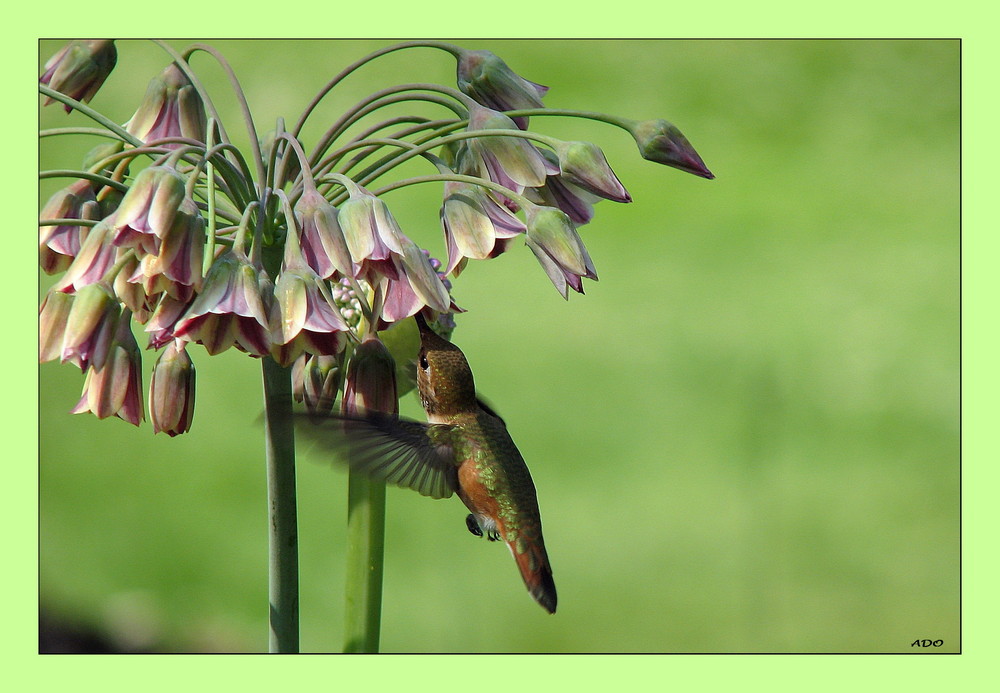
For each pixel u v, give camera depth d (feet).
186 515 36.17
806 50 61.93
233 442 38.45
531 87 16.10
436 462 16.63
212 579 34.53
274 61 55.83
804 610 34.55
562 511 36.70
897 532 36.35
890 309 44.55
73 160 47.91
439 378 17.12
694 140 55.67
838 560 35.99
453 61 56.49
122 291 13.64
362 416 14.10
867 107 58.29
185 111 16.12
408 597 33.99
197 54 55.77
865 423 40.14
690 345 42.63
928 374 42.24
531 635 33.37
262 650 32.99
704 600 34.60
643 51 60.90
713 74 60.08
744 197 51.62
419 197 46.16
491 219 14.78
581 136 55.42
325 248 13.16
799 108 57.93
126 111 50.83
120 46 56.34
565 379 41.34
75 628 32.60
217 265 12.76
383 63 55.93
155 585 34.09
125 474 37.27
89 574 34.19
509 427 39.11
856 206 51.06
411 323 17.24
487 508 16.97
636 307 44.14
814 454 39.34
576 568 35.37
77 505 36.22
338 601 34.30
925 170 53.72
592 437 39.45
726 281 46.16
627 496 37.37
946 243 48.14
